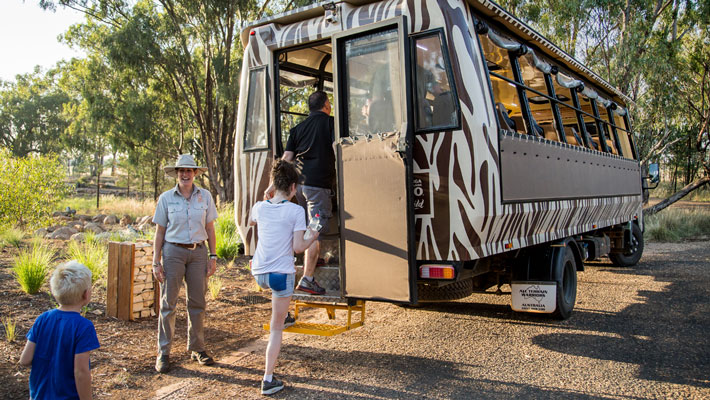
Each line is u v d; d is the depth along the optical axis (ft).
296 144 17.03
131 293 19.43
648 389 13.60
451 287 18.66
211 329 19.43
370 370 15.19
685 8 60.75
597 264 35.99
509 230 16.76
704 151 62.13
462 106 14.47
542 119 30.71
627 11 55.52
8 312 18.72
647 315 21.39
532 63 20.92
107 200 94.58
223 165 81.87
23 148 207.62
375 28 14.94
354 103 15.58
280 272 13.19
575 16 54.75
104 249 29.07
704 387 13.67
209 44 73.67
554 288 19.74
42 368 9.03
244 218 18.61
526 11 60.80
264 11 72.13
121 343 17.15
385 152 14.42
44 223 45.29
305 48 18.52
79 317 9.20
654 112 57.16
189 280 15.67
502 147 15.90
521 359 16.15
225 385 14.02
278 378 14.53
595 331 19.26
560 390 13.60
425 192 14.83
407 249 14.08
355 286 14.85
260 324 20.26
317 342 18.16
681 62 61.46
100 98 78.54
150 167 106.22
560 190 20.90
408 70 14.40
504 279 21.31
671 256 38.99
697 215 56.18
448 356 16.52
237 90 70.18
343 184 15.11
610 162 28.50
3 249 33.65
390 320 21.26
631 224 33.99
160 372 14.96
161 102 83.25
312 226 14.52
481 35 16.81
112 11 72.18
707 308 22.30
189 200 15.60
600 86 29.84
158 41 71.31
